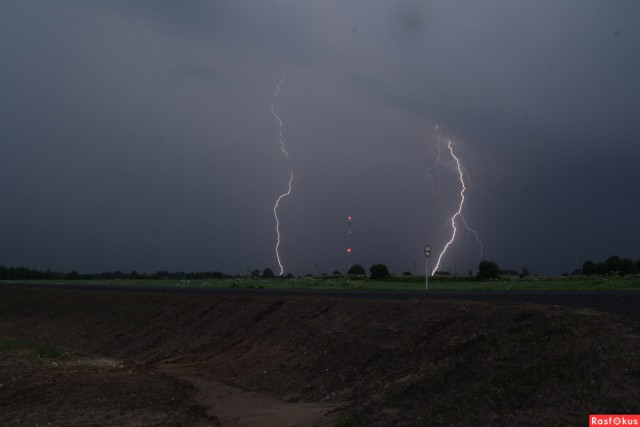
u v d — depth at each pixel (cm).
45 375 2012
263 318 2355
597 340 1130
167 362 2236
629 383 962
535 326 1284
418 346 1521
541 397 1007
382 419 1168
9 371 2094
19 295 4794
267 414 1439
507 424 965
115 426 1388
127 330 3011
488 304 1599
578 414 927
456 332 1484
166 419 1444
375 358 1568
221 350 2205
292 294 2814
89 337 3184
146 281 5834
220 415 1502
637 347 1065
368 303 1989
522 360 1155
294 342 1947
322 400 1477
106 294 3862
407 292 2672
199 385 1833
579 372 1034
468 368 1227
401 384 1320
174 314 2933
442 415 1070
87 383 1850
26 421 1449
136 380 1895
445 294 2350
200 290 3650
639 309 1563
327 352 1738
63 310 3909
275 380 1717
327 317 2025
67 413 1509
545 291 2484
